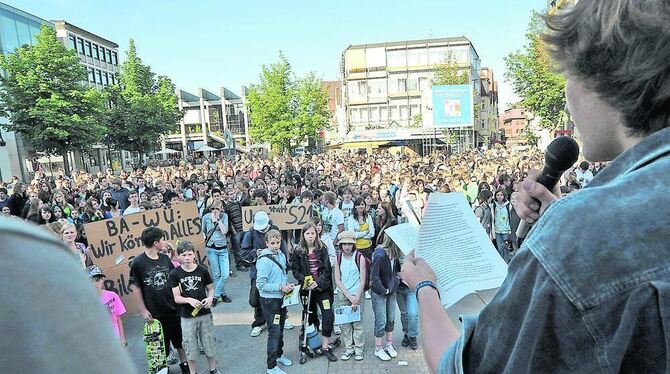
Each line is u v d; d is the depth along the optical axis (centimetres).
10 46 3412
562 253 60
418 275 129
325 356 524
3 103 2614
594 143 77
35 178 2108
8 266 41
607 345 56
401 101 5769
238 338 583
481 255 147
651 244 57
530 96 2425
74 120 2608
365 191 1029
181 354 495
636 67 65
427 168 1816
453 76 4241
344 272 513
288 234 918
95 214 925
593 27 70
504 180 1102
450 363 76
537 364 61
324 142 5812
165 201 1142
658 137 66
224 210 913
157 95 3922
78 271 50
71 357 44
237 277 870
